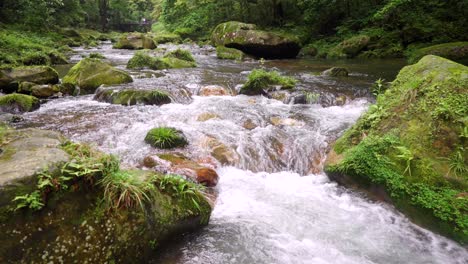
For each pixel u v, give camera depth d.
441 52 13.45
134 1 57.19
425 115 4.34
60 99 8.37
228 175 4.98
